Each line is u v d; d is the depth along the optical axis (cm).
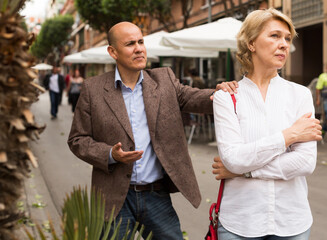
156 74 278
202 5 2617
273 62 204
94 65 5244
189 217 519
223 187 215
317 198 584
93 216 167
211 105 258
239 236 205
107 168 247
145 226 264
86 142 257
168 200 268
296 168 197
